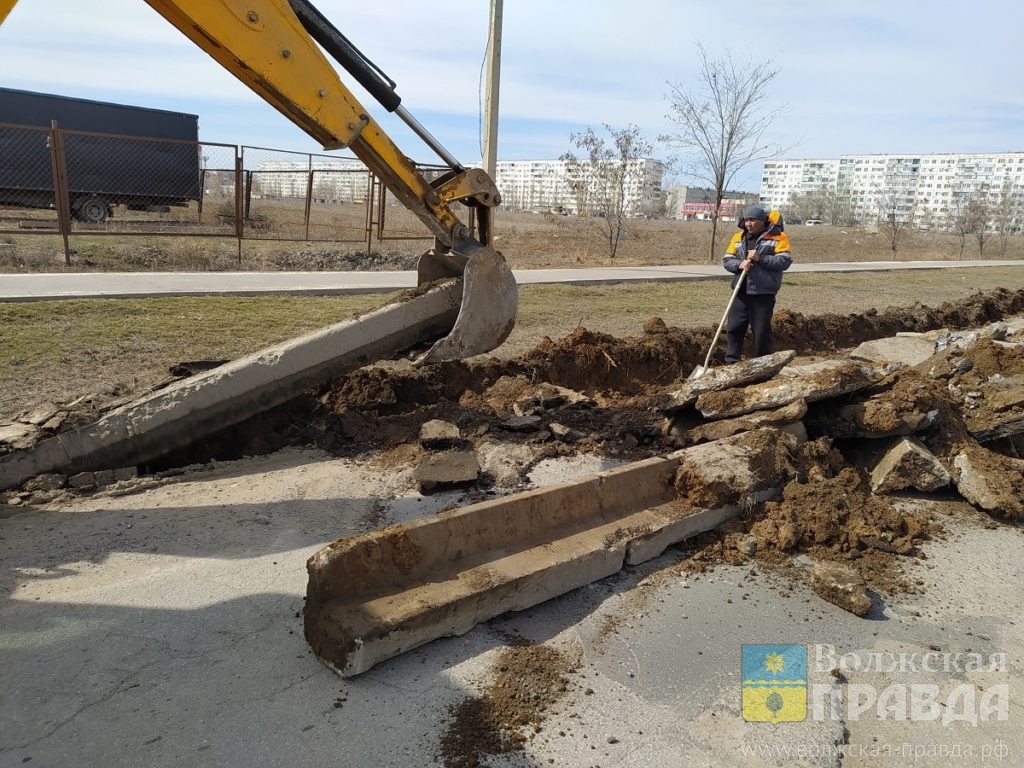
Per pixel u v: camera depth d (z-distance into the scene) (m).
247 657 2.90
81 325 7.42
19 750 2.38
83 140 18.48
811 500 4.27
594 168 22.03
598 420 5.84
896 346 8.77
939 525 4.41
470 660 2.96
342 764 2.40
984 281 19.42
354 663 2.75
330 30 4.15
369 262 15.38
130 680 2.73
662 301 11.80
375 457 5.10
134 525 3.97
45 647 2.89
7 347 6.50
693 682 2.93
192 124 19.81
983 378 6.37
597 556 3.58
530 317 9.70
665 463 4.29
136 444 4.54
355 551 2.98
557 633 3.20
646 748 2.57
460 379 6.63
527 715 2.68
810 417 5.11
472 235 5.03
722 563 3.91
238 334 7.45
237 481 4.64
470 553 3.35
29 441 4.46
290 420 5.48
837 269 19.61
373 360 4.95
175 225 19.72
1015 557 4.10
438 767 2.42
